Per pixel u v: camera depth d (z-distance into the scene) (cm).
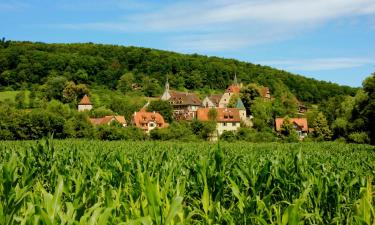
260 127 12194
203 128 9494
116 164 1011
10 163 629
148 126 12525
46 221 400
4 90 17412
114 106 15700
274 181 866
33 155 1205
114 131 8831
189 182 884
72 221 417
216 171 797
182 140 8762
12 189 567
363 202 522
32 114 8750
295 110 16512
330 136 10594
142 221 411
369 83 6688
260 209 645
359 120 7750
